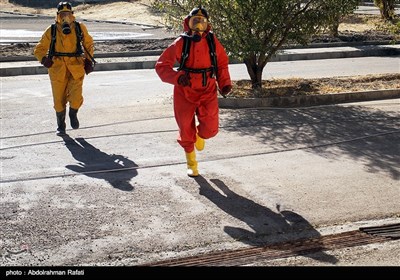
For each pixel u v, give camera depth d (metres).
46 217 6.93
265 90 13.52
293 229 6.76
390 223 6.95
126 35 25.58
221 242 6.43
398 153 9.40
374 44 23.53
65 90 10.33
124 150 9.44
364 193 7.78
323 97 12.79
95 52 19.92
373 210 7.29
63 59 10.23
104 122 11.09
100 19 32.78
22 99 13.23
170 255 6.13
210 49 8.05
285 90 13.55
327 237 6.58
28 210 7.12
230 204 7.38
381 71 18.06
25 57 18.69
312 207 7.33
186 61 8.03
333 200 7.55
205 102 8.22
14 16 34.62
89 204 7.32
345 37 24.06
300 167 8.71
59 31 10.23
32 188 7.81
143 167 8.66
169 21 13.54
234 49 12.95
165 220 6.91
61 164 8.76
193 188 7.88
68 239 6.42
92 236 6.49
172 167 8.68
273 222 6.91
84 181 8.08
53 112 11.95
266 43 13.39
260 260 6.01
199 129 8.35
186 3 13.15
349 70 18.36
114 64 18.41
